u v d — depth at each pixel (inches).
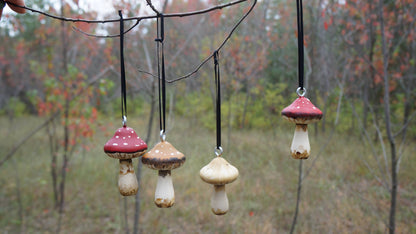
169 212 195.2
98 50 206.7
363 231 157.2
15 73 370.9
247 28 248.5
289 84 249.0
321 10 191.3
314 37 214.4
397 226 161.2
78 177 250.2
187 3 270.5
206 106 328.2
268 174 231.9
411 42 217.8
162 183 58.8
